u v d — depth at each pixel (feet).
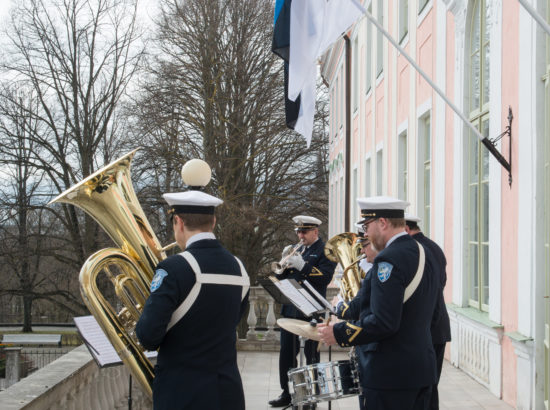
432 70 30.22
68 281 78.89
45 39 70.18
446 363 26.58
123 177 10.14
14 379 64.44
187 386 9.30
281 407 21.18
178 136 70.69
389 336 10.88
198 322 9.44
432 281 11.41
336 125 77.10
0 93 70.69
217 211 69.56
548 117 17.24
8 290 76.18
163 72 70.49
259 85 72.08
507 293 19.86
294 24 19.19
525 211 18.31
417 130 33.22
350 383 12.30
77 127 71.31
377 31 47.16
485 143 19.02
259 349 32.22
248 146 73.87
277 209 81.00
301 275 19.77
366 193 52.01
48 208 74.33
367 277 11.64
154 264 10.11
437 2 29.17
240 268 10.28
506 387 19.83
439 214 28.86
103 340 10.18
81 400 14.28
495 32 21.18
